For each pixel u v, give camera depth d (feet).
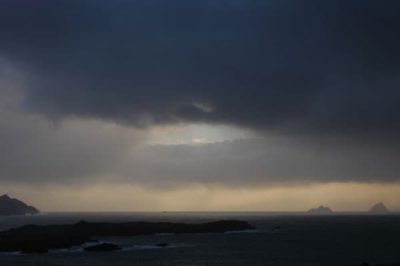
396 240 485.15
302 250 370.73
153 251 353.10
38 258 301.63
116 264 274.36
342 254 342.85
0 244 351.67
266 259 309.01
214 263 285.64
